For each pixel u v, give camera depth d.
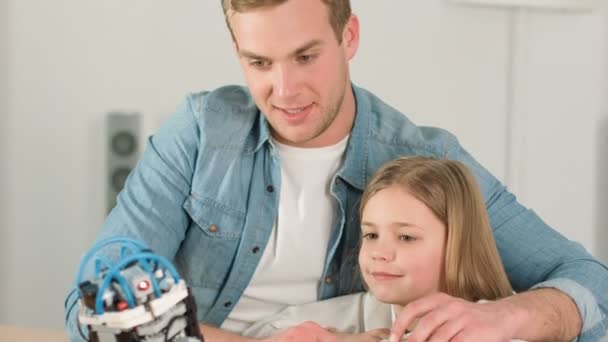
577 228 2.43
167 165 1.29
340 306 1.27
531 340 1.08
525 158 2.39
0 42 2.42
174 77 2.41
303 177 1.28
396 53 2.36
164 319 0.79
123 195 1.28
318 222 1.29
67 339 1.30
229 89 1.36
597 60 2.36
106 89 2.43
